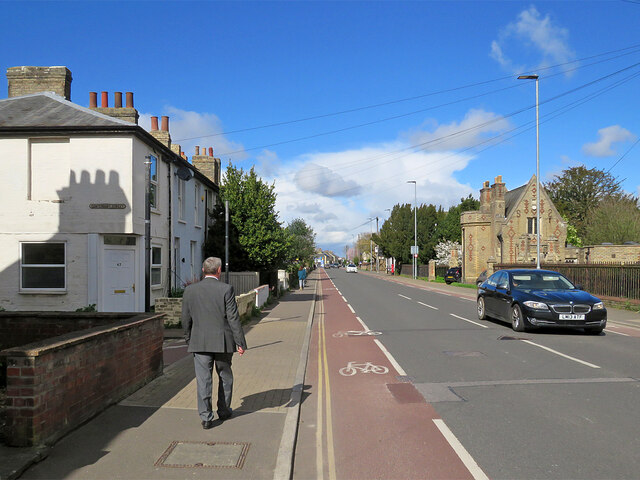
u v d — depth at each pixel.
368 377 7.87
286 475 4.02
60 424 4.77
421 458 4.56
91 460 4.30
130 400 6.15
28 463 4.08
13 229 14.23
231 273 20.86
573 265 22.05
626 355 9.43
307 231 45.44
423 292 31.22
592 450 4.68
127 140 14.33
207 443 4.75
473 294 28.56
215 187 24.56
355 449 4.82
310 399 6.64
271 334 12.59
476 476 4.15
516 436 5.08
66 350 4.88
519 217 41.44
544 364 8.62
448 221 63.31
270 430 5.14
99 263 14.38
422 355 9.62
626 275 18.41
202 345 5.20
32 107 15.49
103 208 14.26
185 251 19.94
